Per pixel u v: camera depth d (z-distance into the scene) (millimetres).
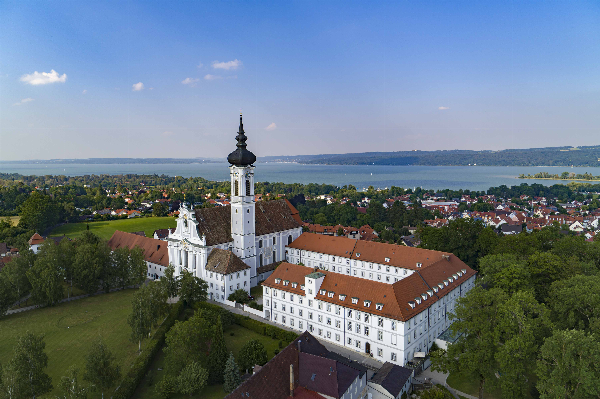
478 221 140375
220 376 73812
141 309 84312
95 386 65000
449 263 108500
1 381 59469
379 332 82500
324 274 96188
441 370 71500
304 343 70938
